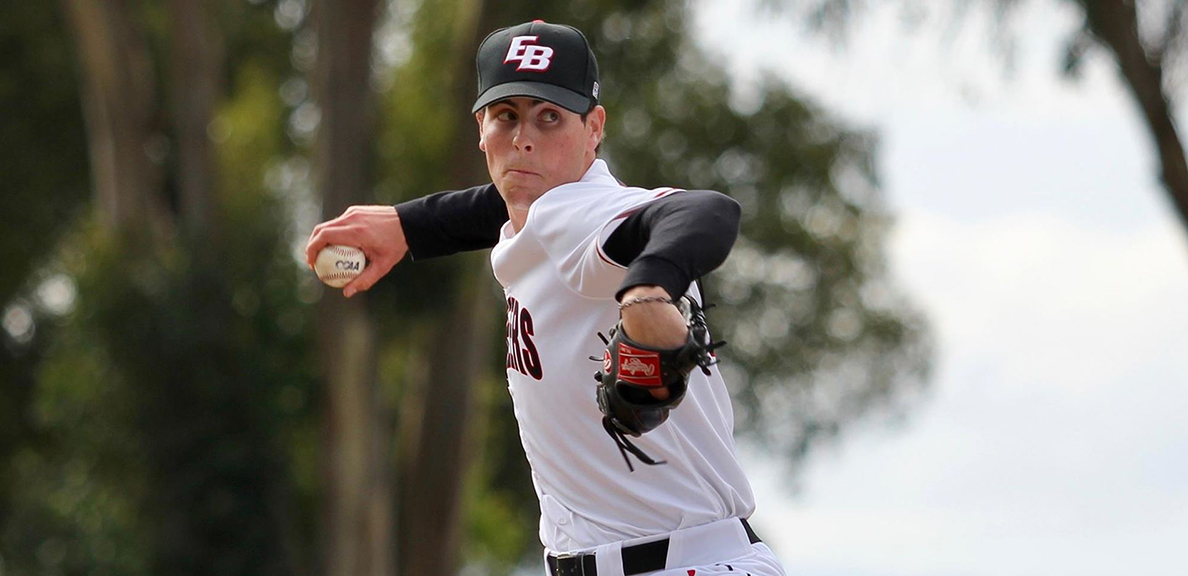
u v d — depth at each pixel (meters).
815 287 97.44
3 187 85.38
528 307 12.77
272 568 63.50
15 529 70.25
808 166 90.75
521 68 12.43
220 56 79.88
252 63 87.50
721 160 91.44
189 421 62.62
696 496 13.18
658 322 10.41
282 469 64.12
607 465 13.10
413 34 68.00
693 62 88.81
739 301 96.94
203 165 67.25
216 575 62.47
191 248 64.19
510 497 90.19
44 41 80.31
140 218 67.25
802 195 93.56
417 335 68.75
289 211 77.44
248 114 77.19
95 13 67.19
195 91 67.19
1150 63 45.53
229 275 63.88
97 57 67.56
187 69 67.19
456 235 15.29
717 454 13.31
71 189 86.69
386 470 65.06
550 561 13.77
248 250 65.12
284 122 85.19
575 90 12.51
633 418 10.99
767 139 90.56
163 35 75.12
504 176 12.64
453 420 65.19
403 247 15.30
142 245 66.12
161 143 73.75
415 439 67.06
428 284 59.81
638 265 10.55
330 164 60.00
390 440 76.00
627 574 13.17
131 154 68.00
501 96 12.41
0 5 79.00
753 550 13.46
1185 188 46.50
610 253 11.48
